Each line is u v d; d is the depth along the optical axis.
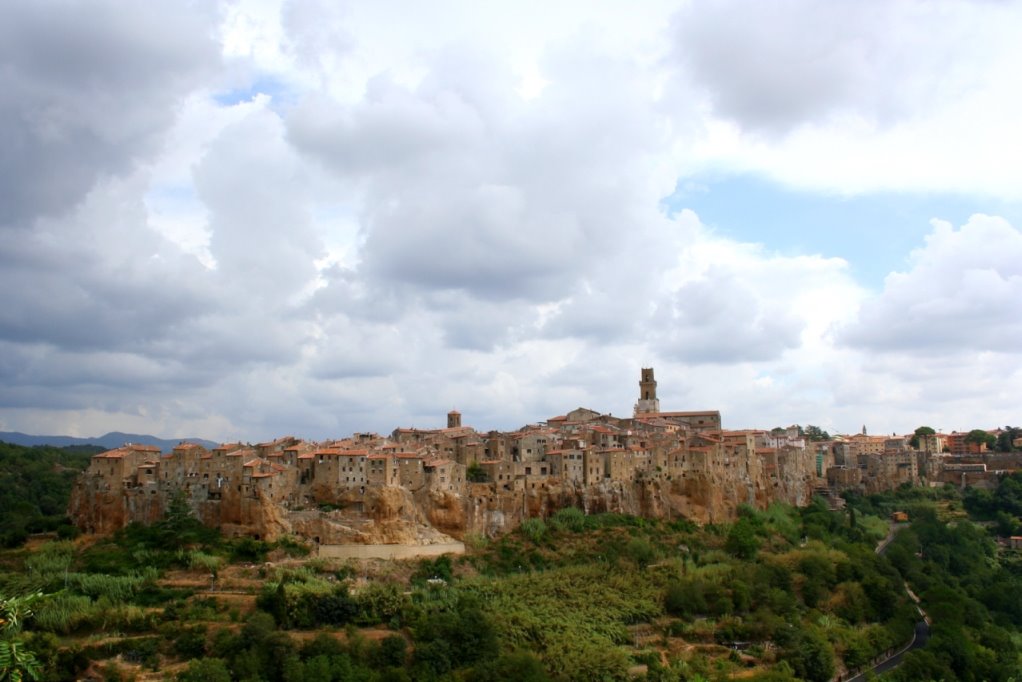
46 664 175.62
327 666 179.25
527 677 179.50
